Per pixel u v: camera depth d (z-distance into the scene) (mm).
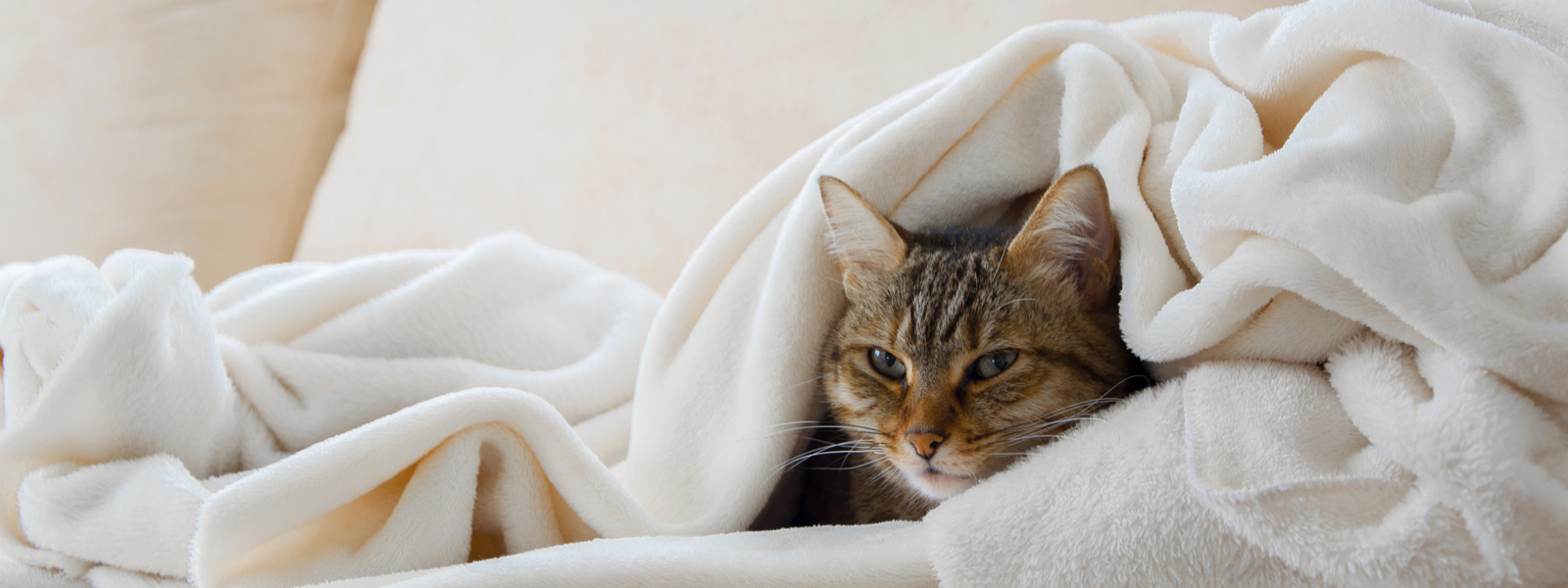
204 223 1012
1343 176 644
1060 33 744
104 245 1003
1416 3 674
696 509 741
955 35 832
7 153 1018
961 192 766
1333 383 642
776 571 640
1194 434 634
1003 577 626
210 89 1013
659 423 757
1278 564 615
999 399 736
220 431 753
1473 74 658
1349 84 681
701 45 878
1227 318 648
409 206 939
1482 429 602
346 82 1051
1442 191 653
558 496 701
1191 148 695
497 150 920
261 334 805
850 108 845
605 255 889
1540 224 633
